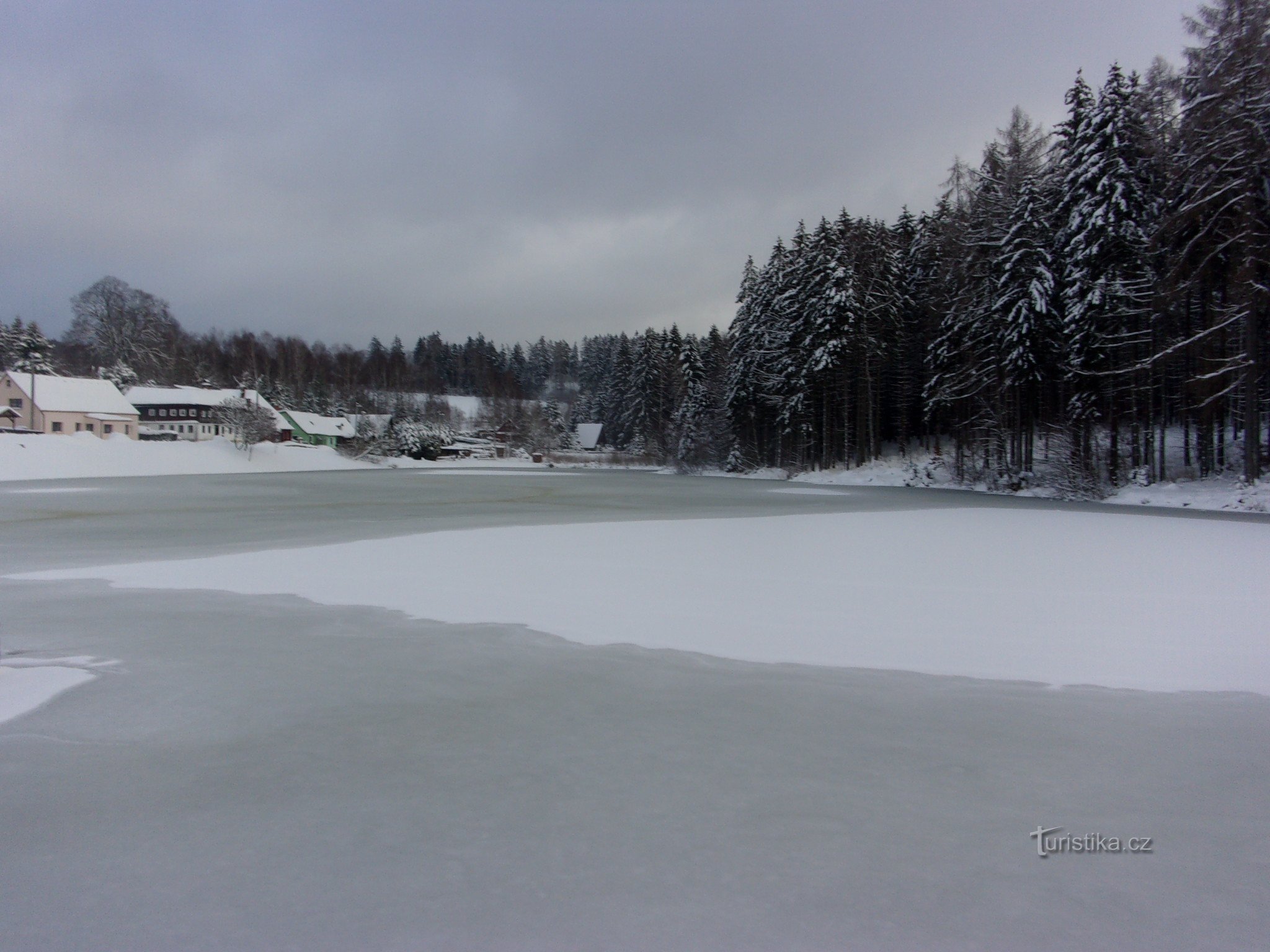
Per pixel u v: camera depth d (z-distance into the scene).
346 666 6.62
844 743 4.86
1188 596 9.70
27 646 7.28
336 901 3.11
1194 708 5.57
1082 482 30.22
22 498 28.61
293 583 10.73
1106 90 28.09
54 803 4.04
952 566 12.11
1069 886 3.24
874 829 3.74
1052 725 5.21
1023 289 31.38
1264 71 23.48
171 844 3.61
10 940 2.85
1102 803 4.04
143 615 8.65
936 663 6.77
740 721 5.27
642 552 13.80
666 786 4.22
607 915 2.99
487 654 7.02
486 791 4.14
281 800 4.05
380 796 4.09
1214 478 28.41
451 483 42.41
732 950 2.77
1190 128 25.03
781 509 24.86
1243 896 3.17
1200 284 26.67
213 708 5.55
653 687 6.04
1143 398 33.34
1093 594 9.80
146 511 23.09
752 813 3.90
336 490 34.78
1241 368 25.45
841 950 2.78
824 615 8.63
